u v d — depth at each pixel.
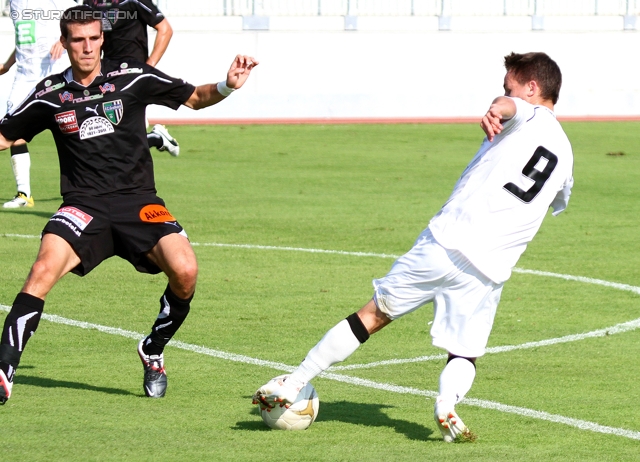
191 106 18.14
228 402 18.03
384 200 46.78
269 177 54.09
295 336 23.53
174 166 58.00
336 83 93.19
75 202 17.61
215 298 27.45
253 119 86.12
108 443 15.34
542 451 15.37
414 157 63.56
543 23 94.75
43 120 17.73
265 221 40.66
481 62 94.69
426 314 26.27
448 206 16.05
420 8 94.38
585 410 17.78
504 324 25.14
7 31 85.31
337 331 16.00
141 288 28.64
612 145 70.69
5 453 14.73
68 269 17.23
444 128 81.06
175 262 17.31
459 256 15.65
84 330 23.77
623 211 44.69
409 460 14.77
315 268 31.84
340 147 68.44
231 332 23.81
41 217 40.25
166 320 17.94
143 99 17.83
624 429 16.64
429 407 18.02
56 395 18.23
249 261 32.78
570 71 96.00
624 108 92.38
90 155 17.64
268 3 92.31
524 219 15.78
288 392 15.95
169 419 16.81
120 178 17.81
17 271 30.39
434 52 93.94
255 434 16.03
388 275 16.16
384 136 75.25
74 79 17.69
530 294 28.69
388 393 18.98
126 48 33.28
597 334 24.12
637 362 21.52
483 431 16.44
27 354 21.50
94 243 17.45
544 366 21.12
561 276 31.22
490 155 15.89
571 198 48.28
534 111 15.86
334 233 38.22
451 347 15.95
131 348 22.23
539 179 15.76
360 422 16.94
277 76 92.31
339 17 92.50
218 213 42.47
